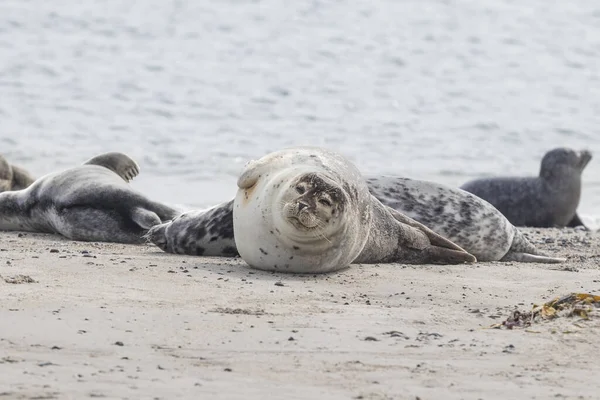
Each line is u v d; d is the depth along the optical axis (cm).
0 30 15125
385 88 12394
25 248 3731
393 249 3622
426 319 2512
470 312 2627
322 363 2059
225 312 2502
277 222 3094
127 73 12544
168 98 11181
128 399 1742
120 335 2208
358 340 2255
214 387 1842
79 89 11431
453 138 9838
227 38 15350
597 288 3075
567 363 2112
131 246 4025
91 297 2589
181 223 3722
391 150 9112
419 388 1902
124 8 17438
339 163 3300
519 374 2022
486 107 11594
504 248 4022
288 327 2353
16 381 1820
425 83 12875
